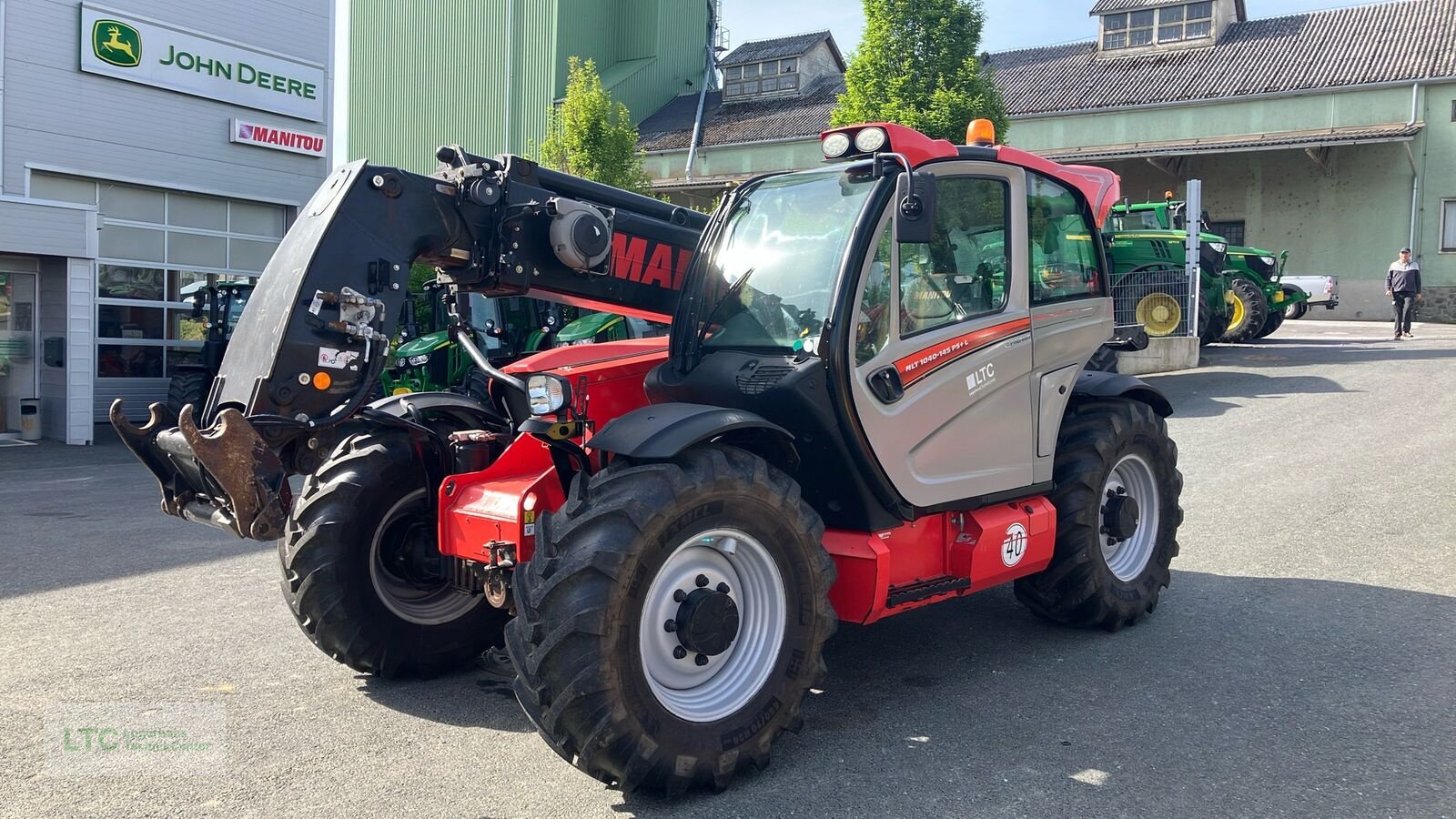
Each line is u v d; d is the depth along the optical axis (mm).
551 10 29672
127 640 5027
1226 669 4523
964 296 4383
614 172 19797
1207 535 6812
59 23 14719
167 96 15961
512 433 4703
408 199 4082
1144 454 5277
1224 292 16750
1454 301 24578
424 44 31703
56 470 11344
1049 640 5000
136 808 3279
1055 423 4805
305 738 3877
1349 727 3865
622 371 4465
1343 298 25766
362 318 3877
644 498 3299
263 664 4699
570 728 3201
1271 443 9836
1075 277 5027
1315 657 4629
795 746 3787
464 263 4340
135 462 12000
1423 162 24500
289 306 3771
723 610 3494
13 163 14406
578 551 3244
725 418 3521
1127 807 3270
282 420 3742
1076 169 6797
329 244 3869
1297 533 6773
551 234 4363
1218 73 26453
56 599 5738
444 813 3266
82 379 13734
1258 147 24453
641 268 4734
